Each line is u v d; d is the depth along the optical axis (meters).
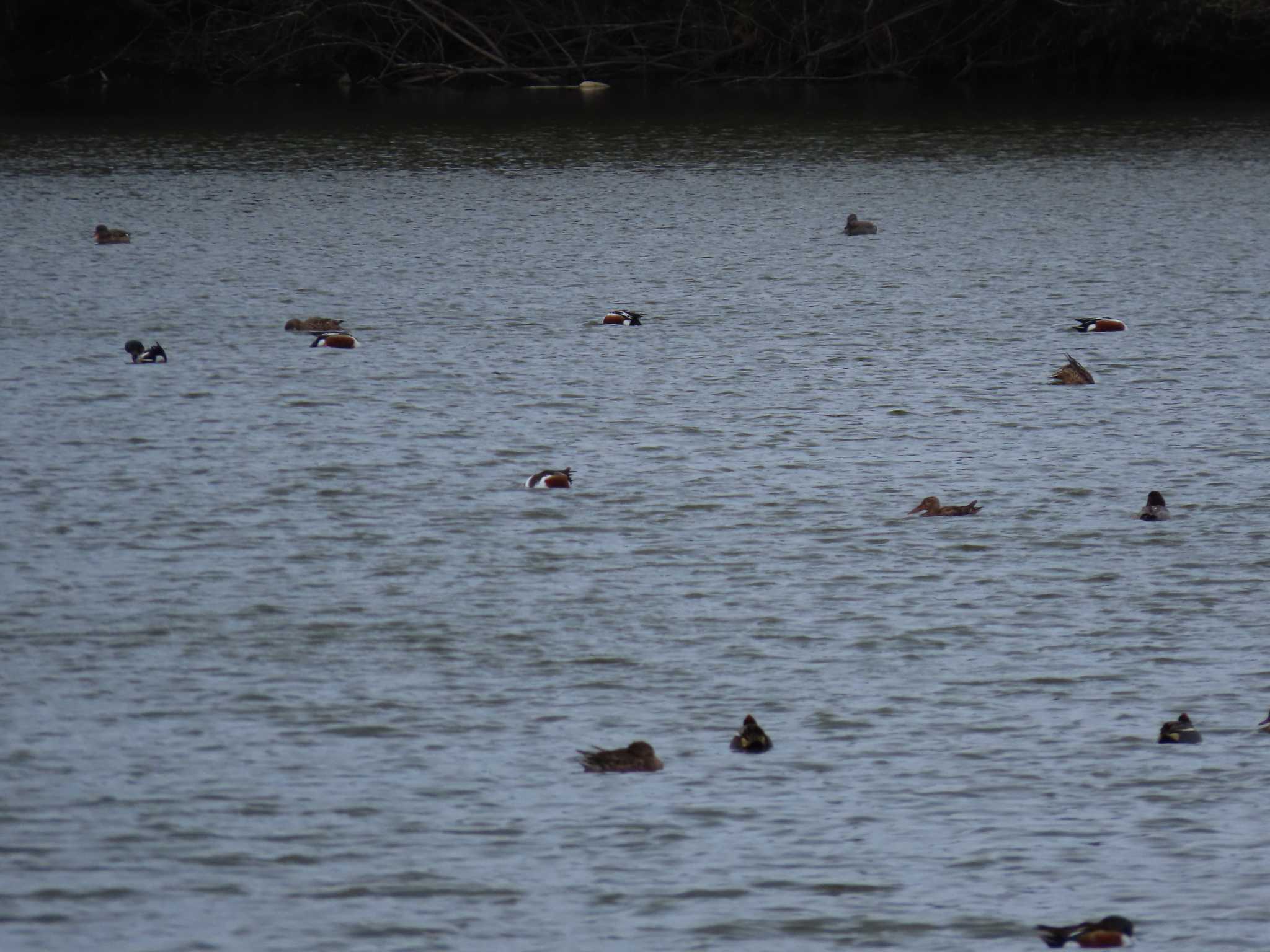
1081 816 83.62
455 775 87.44
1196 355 176.25
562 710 95.19
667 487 134.50
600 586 113.62
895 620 107.75
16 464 138.38
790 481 136.00
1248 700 96.06
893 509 129.12
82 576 114.31
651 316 199.00
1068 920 74.25
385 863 78.94
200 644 103.44
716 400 160.38
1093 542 121.38
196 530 123.62
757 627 106.81
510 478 136.62
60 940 72.38
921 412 156.00
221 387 164.00
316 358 176.12
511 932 73.56
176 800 84.44
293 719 93.50
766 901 76.06
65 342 183.12
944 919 74.50
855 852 80.19
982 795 85.69
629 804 84.62
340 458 141.38
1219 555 118.44
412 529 124.56
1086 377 164.50
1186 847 80.62
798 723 93.62
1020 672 100.06
